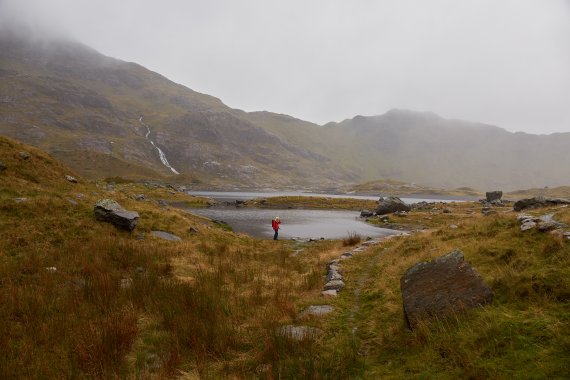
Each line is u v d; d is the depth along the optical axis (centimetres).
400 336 817
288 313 1086
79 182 3075
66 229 1947
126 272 1549
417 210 6681
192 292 1253
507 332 684
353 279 1480
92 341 836
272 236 4194
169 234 2456
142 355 834
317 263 1947
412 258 1543
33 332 916
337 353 786
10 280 1248
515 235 1338
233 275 1633
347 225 5488
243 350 875
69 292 1192
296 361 741
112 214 2186
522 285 855
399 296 1094
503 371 586
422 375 644
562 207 2095
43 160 3028
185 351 851
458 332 736
